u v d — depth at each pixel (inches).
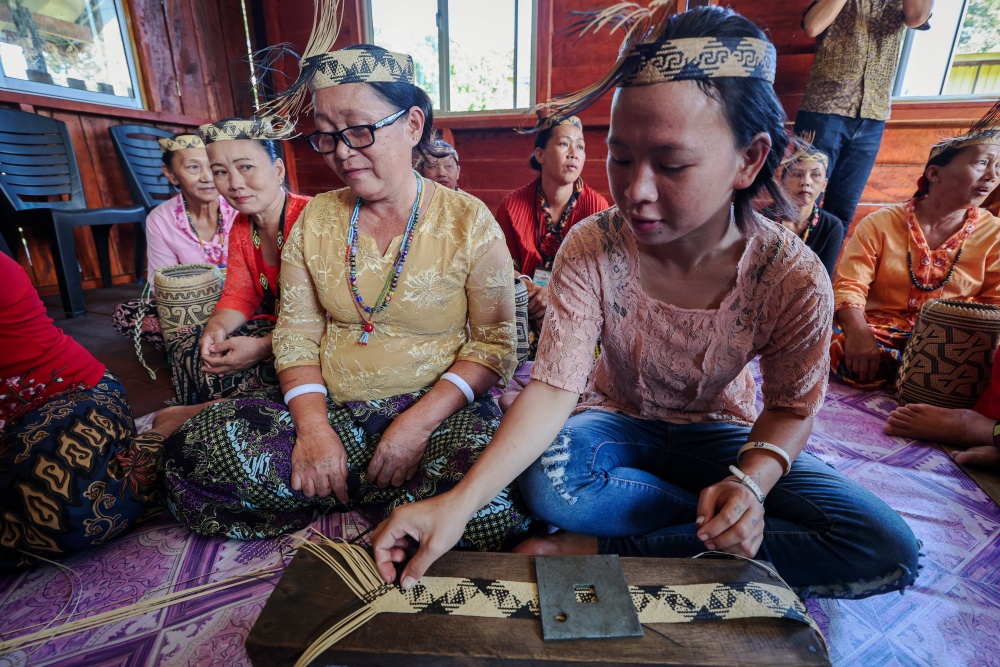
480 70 172.9
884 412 72.4
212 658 36.0
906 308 84.5
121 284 165.3
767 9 140.8
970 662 35.7
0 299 44.3
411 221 45.1
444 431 45.5
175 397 78.8
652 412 44.8
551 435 35.7
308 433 44.5
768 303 35.4
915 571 34.9
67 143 140.8
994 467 56.9
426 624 28.0
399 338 47.9
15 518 42.0
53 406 45.5
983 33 126.9
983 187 73.2
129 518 46.2
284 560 44.9
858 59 108.8
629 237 36.1
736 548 32.2
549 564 31.4
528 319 87.2
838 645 36.8
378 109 40.3
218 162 54.1
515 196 97.7
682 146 25.8
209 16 187.6
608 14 27.0
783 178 32.6
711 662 25.8
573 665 26.0
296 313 49.8
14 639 35.9
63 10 148.3
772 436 36.9
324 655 26.7
